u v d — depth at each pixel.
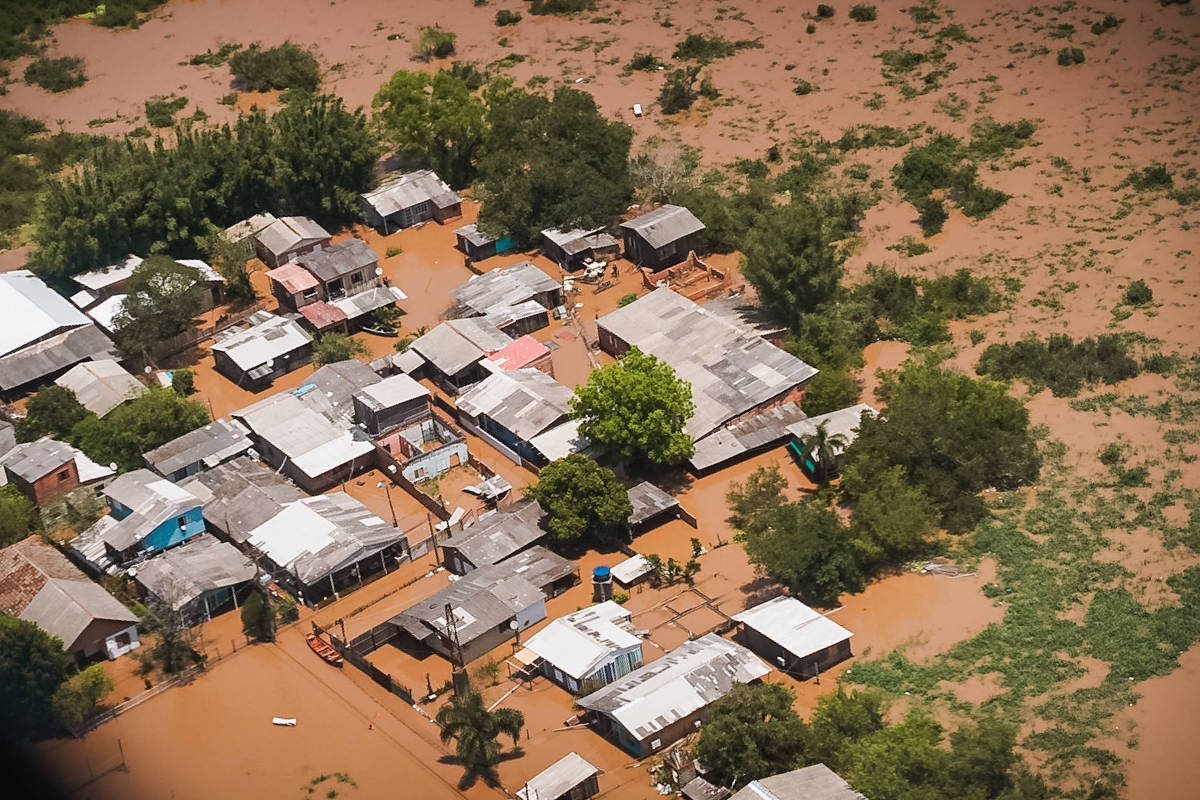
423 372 128.62
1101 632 91.75
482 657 96.88
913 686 89.56
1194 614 91.94
